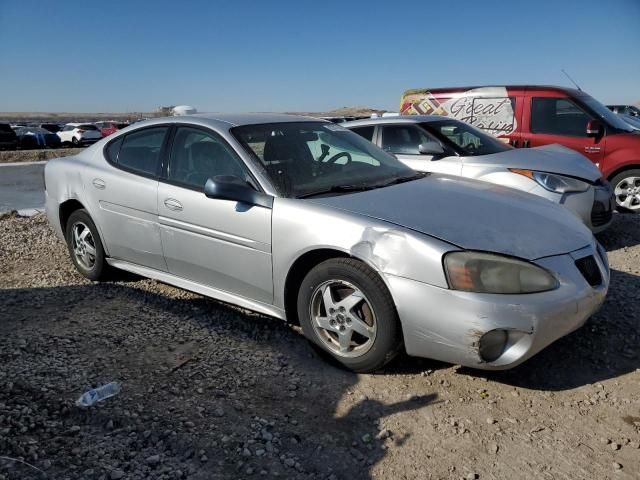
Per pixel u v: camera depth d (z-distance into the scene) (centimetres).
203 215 373
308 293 331
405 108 927
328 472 239
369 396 298
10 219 782
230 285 374
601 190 578
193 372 319
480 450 255
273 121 419
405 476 238
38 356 332
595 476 238
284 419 276
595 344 354
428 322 288
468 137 654
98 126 4059
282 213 336
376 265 299
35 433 256
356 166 405
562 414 283
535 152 630
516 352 281
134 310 411
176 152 408
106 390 293
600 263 324
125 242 433
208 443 254
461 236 297
